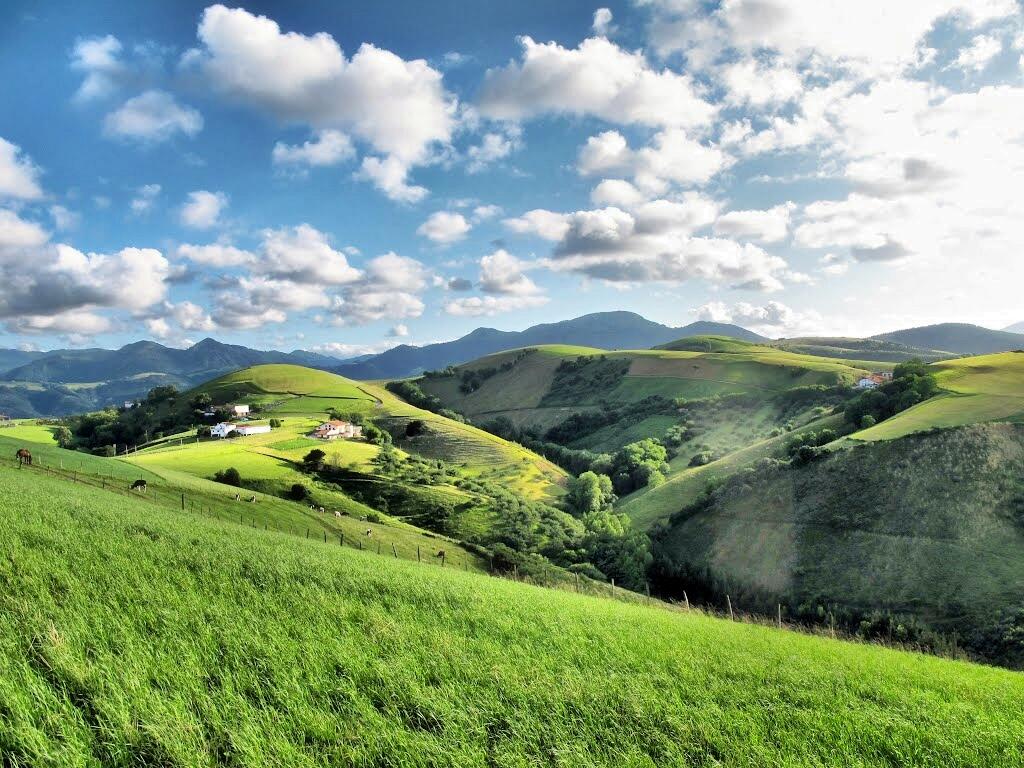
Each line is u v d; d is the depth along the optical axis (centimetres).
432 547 7662
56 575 1273
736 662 1561
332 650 1111
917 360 13012
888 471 8269
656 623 2189
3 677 747
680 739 922
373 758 732
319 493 10112
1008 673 2325
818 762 889
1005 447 7944
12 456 5909
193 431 19312
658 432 18200
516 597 2291
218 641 1072
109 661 865
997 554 6500
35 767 611
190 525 2975
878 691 1415
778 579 7375
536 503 12419
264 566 1856
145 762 662
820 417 14300
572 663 1333
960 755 981
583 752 825
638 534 9250
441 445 17500
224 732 736
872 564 6994
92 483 5456
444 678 1073
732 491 9512
